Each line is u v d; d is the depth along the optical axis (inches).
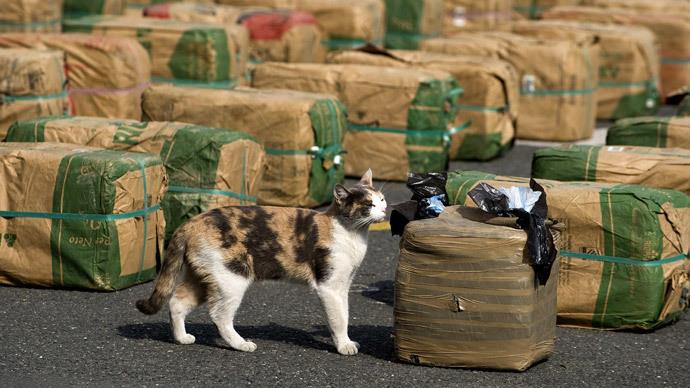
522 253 281.4
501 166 585.6
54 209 356.8
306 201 474.9
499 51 642.2
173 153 404.5
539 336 293.3
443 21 797.2
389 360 300.2
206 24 591.5
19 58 488.1
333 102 487.2
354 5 684.7
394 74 534.0
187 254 299.9
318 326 334.3
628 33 739.4
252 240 299.6
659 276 328.2
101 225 355.3
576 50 642.8
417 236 286.2
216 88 488.4
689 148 430.6
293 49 644.1
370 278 393.1
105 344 309.3
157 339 315.3
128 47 534.6
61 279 359.3
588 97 657.6
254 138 422.3
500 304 282.7
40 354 299.6
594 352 315.6
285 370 290.5
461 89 553.0
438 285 285.9
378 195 299.1
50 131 411.8
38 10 620.4
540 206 294.0
